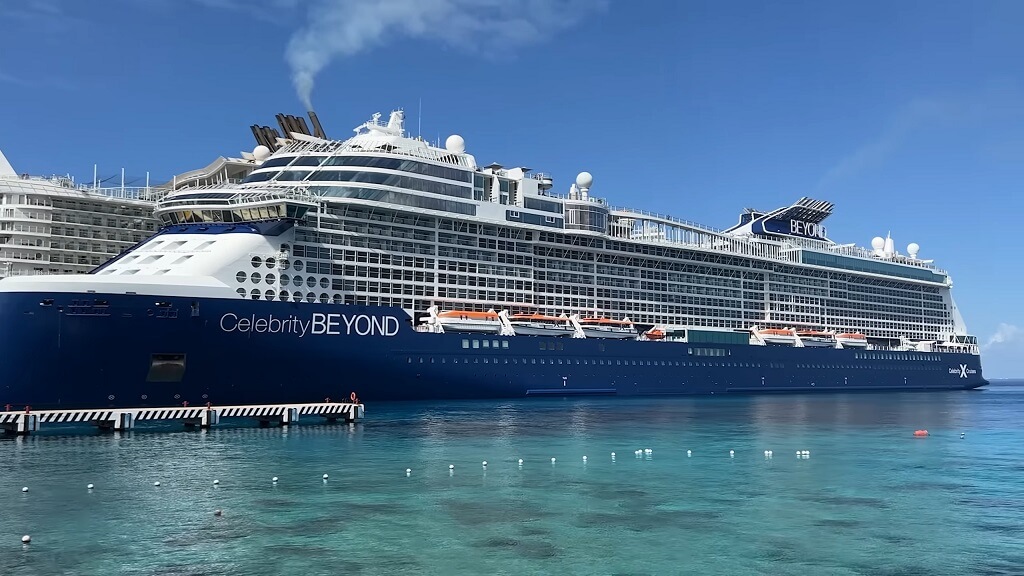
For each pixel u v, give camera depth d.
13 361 53.56
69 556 24.97
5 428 52.22
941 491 35.66
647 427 59.84
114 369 56.31
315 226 68.88
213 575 23.36
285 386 64.06
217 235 65.25
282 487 35.38
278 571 23.78
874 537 27.83
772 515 30.86
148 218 86.56
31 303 53.88
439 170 78.00
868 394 116.62
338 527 28.53
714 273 104.81
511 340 80.62
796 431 58.97
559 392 84.69
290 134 93.00
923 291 134.75
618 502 32.91
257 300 62.06
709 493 34.84
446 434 53.75
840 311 120.44
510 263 83.50
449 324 75.31
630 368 91.81
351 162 73.25
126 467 40.09
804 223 122.75
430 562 24.75
